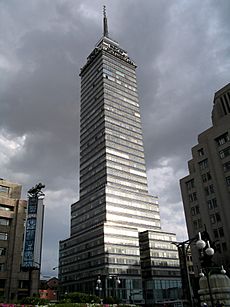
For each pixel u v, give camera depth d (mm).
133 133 156625
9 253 59688
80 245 121438
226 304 25297
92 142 153375
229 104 68938
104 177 134750
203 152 66062
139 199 135750
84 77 184250
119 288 99250
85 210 136250
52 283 144375
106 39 184875
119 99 161625
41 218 70375
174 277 114438
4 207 63094
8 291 55938
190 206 67625
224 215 57125
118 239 109875
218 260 53844
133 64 183125
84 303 35188
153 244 116875
